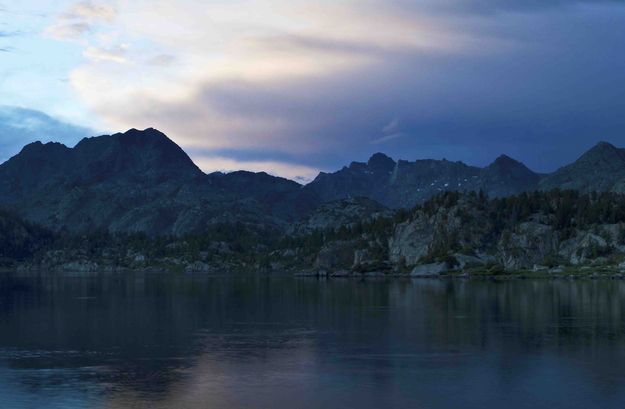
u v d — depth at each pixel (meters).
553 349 99.88
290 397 70.94
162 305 191.38
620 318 141.00
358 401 69.31
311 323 138.12
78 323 139.75
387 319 144.12
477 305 178.00
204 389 74.56
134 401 69.44
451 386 75.50
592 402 68.38
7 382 78.31
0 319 148.62
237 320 145.38
